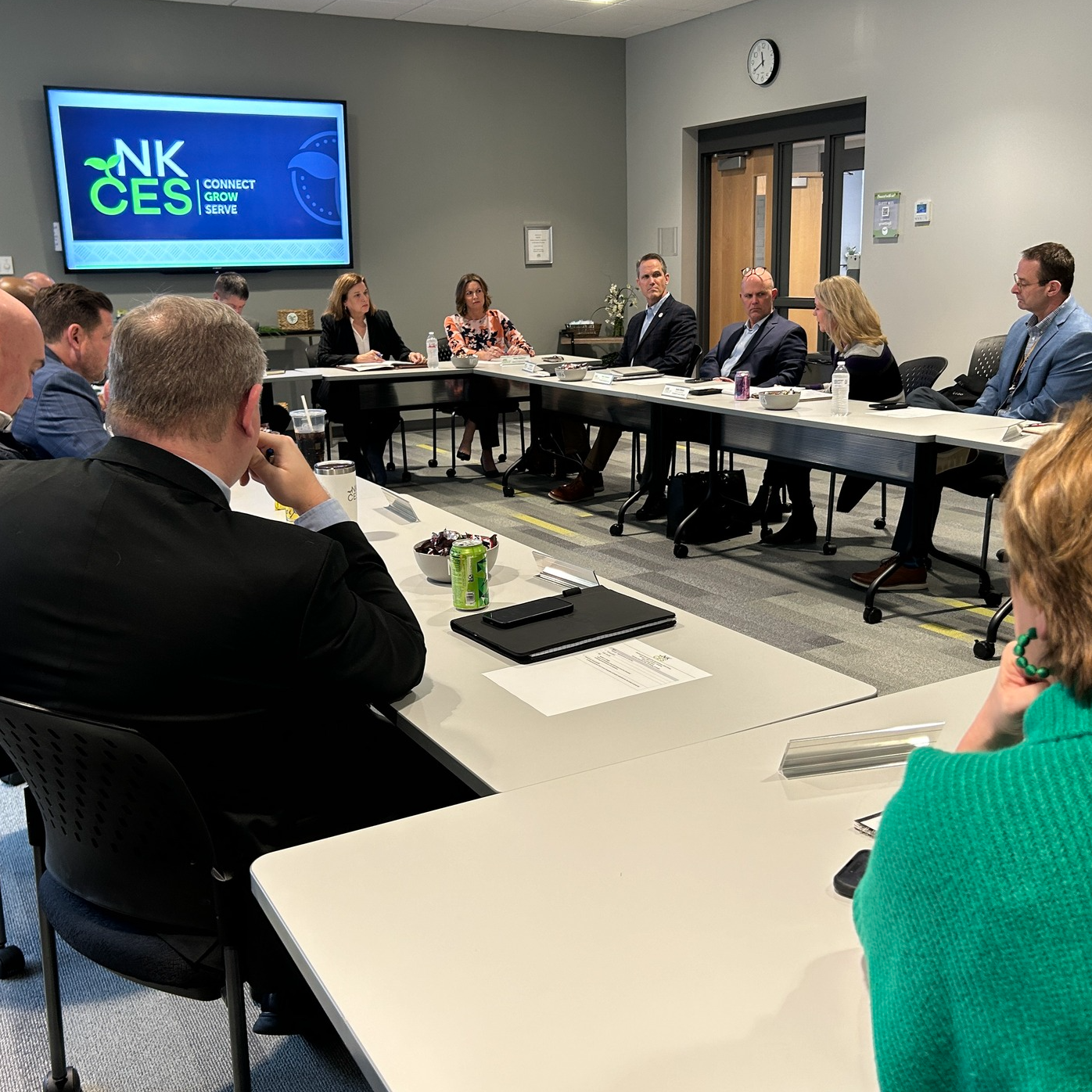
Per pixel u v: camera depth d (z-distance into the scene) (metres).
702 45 7.82
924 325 6.55
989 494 3.84
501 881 0.99
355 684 1.33
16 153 6.71
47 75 6.69
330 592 1.29
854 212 7.13
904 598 4.04
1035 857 0.54
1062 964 0.53
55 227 6.90
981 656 3.41
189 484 1.30
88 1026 1.87
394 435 8.21
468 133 8.12
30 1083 1.73
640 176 8.73
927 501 3.69
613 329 8.85
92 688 1.24
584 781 1.18
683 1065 0.75
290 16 7.32
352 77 7.62
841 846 1.04
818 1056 0.76
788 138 7.47
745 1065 0.75
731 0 7.30
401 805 1.55
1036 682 0.68
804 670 1.54
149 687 1.23
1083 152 5.48
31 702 1.27
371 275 7.99
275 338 7.58
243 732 1.29
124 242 7.06
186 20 7.00
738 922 0.91
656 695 1.46
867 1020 0.79
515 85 8.23
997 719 0.70
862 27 6.57
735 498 4.89
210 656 1.23
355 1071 1.74
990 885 0.55
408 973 0.86
